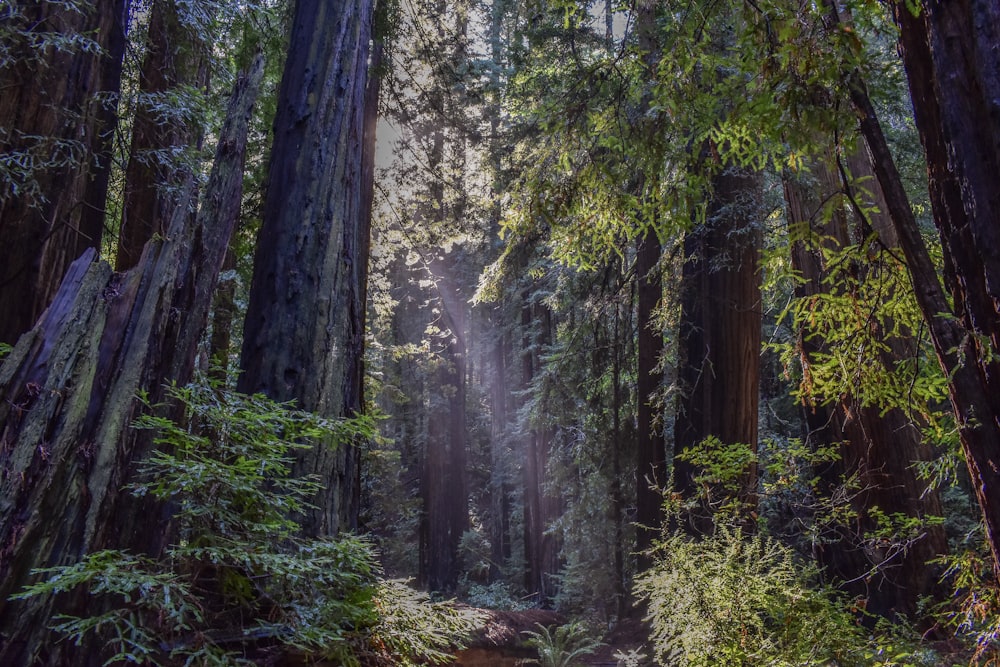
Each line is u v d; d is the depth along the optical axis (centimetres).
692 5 370
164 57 646
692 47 362
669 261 948
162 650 217
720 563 375
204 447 238
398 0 831
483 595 1756
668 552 397
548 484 1299
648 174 428
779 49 286
